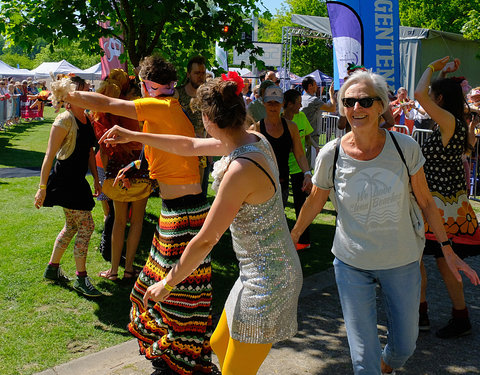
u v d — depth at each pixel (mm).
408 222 2641
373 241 2600
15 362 3295
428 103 3492
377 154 2600
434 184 3627
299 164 5090
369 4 7273
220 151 2697
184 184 2977
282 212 2371
